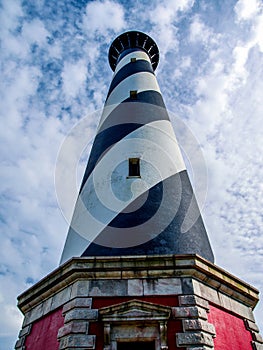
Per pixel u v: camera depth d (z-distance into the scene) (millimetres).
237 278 10672
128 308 8625
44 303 10539
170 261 9438
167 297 8969
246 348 9570
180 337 8258
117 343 8367
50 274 10430
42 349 9297
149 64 21875
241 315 10312
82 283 9359
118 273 9359
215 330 8828
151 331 8422
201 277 9562
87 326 8547
